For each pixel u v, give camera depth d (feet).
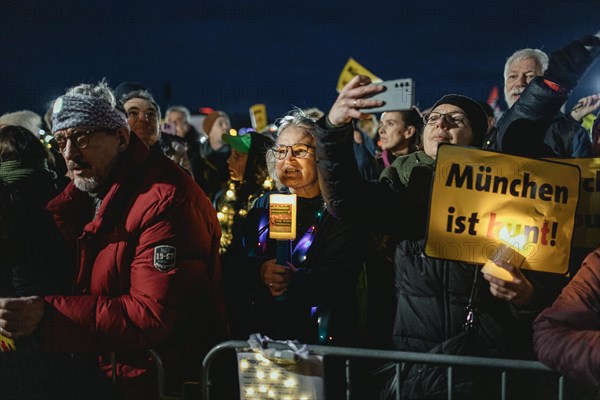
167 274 9.07
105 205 9.27
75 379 9.91
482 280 9.48
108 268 9.29
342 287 10.36
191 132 29.86
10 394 10.14
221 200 15.99
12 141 12.42
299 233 10.83
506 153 9.32
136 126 14.08
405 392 9.52
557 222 9.30
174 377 9.64
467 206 9.34
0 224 12.13
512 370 8.39
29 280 12.12
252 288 10.66
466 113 10.19
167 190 9.21
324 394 8.75
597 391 8.69
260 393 8.93
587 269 8.22
